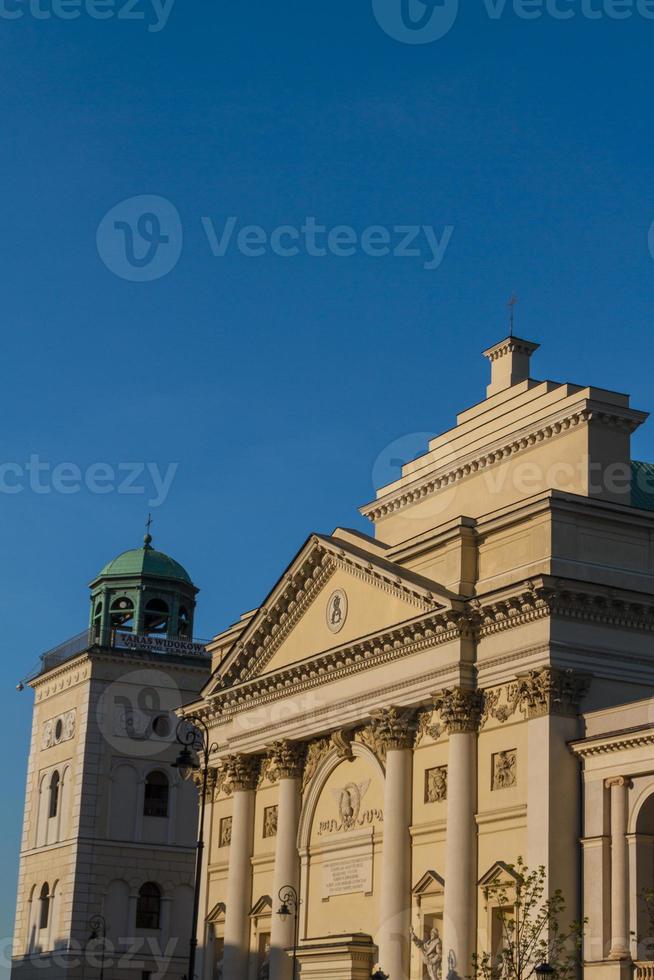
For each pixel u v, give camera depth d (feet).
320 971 387.55
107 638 588.91
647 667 352.28
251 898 447.01
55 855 577.43
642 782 325.62
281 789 431.02
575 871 332.80
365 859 394.73
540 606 345.10
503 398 420.36
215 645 503.61
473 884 351.87
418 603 378.73
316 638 424.05
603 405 378.94
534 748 341.21
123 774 573.74
